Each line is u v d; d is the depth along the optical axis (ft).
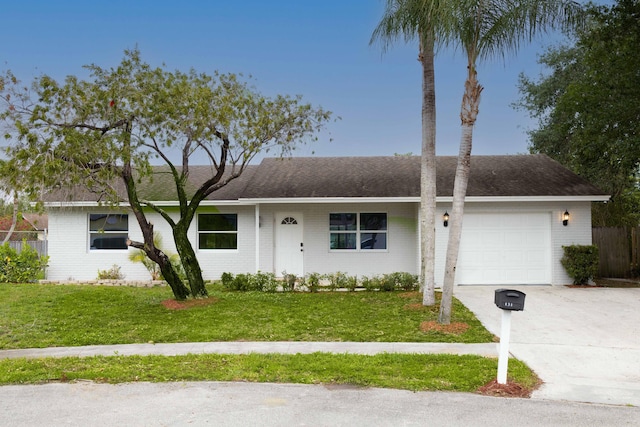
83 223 55.06
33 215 99.14
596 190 47.91
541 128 78.02
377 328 30.58
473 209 48.37
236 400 18.10
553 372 21.62
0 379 20.47
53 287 46.14
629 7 45.78
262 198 50.16
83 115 33.81
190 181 59.36
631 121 47.93
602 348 25.59
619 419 16.34
